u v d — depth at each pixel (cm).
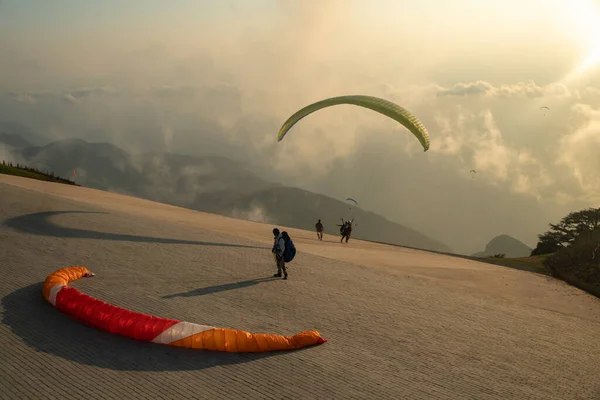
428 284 2305
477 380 1138
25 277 1510
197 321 1298
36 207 2644
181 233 2605
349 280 2080
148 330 1135
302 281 1927
